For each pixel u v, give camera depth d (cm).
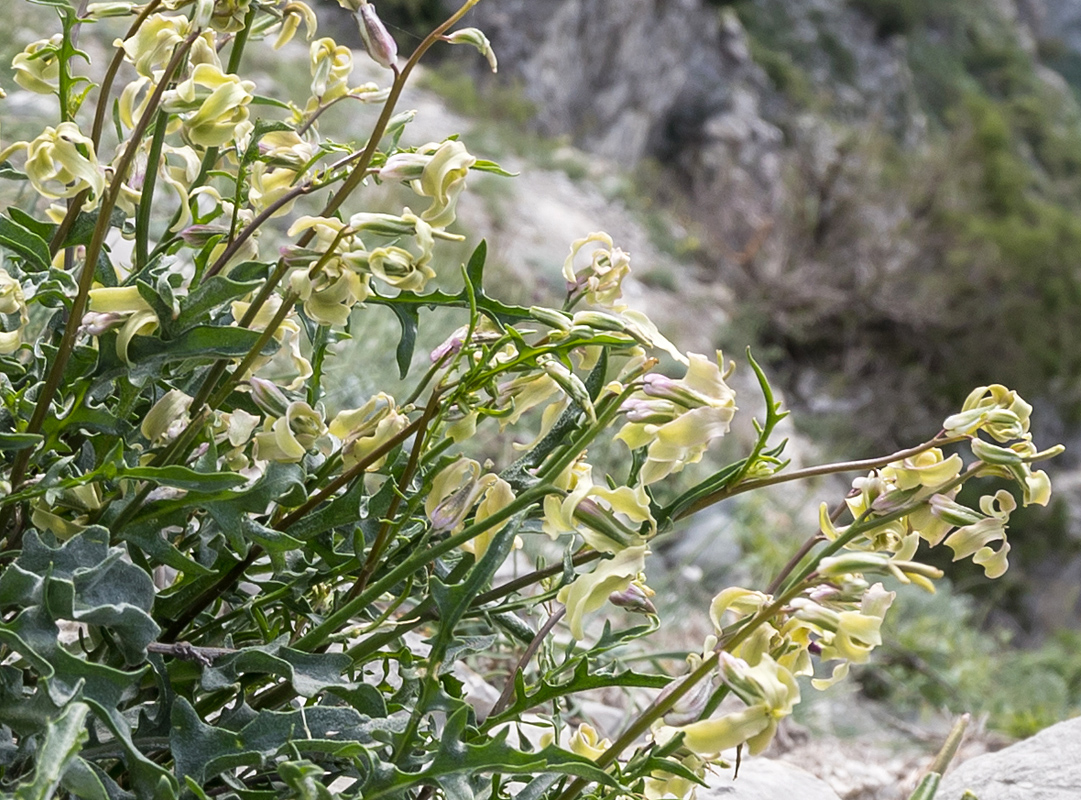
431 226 56
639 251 572
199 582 59
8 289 57
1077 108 1847
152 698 59
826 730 155
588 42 899
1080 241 851
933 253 780
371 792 54
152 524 57
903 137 1440
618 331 56
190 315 56
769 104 1148
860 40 1471
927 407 738
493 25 812
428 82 644
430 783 55
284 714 55
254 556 59
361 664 59
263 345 57
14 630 53
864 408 704
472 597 55
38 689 53
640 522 57
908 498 57
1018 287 795
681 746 56
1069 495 791
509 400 58
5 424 58
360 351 162
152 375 57
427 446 60
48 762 49
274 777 59
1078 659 294
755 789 85
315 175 59
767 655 53
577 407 58
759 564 227
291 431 58
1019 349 775
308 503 59
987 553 57
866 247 746
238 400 61
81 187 57
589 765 54
